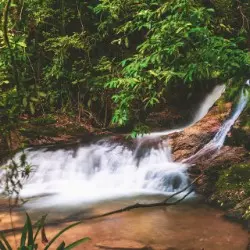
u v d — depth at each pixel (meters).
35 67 8.27
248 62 4.38
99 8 6.04
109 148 8.33
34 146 8.38
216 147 7.34
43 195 6.92
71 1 8.85
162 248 4.42
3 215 5.78
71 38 8.41
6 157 7.57
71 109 9.85
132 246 4.49
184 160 7.41
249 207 5.25
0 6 4.44
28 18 7.32
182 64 4.66
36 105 8.73
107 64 7.40
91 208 6.09
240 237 4.69
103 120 10.49
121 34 9.84
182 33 4.47
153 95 4.98
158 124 10.65
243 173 6.18
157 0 5.18
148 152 7.89
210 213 5.55
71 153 8.20
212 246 4.45
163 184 6.95
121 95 4.98
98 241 4.64
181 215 5.52
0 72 4.78
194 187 6.52
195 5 4.91
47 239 4.69
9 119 4.27
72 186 7.47
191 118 11.24
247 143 6.99
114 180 7.56
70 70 9.30
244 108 7.70
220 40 4.39
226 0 6.90
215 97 10.77
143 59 4.70
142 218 5.45
